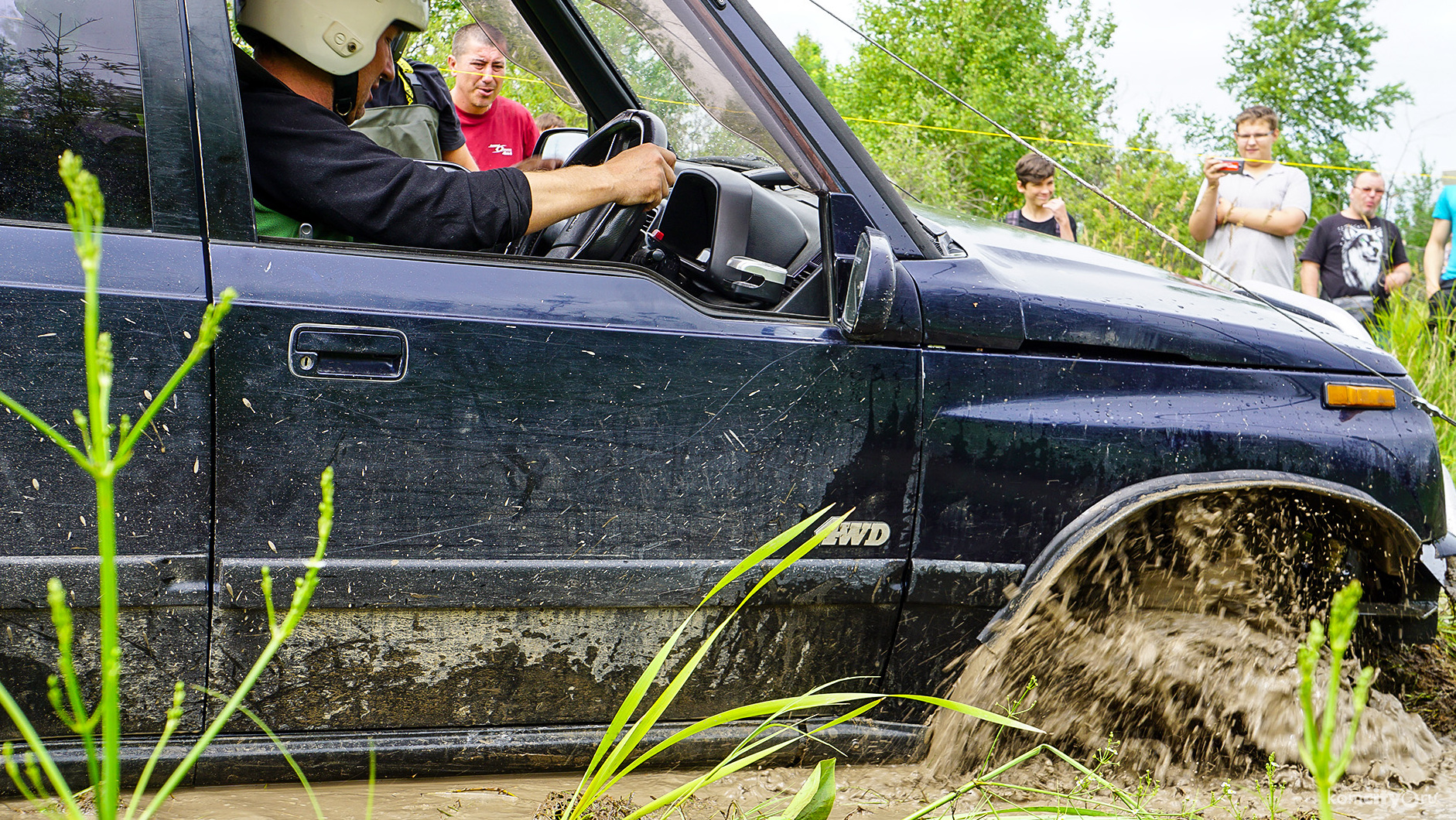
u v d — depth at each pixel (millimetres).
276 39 1966
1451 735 2514
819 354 1966
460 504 1825
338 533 1781
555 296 1880
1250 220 5414
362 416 1771
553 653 1920
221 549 1738
